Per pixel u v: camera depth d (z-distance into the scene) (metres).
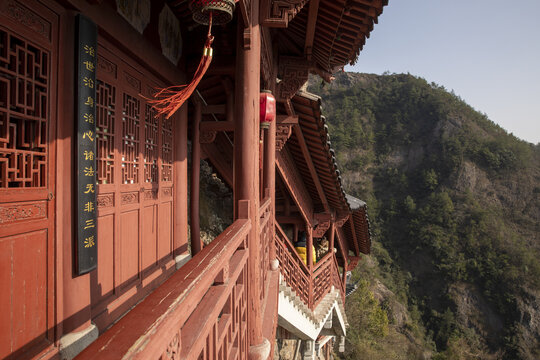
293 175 7.91
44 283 2.08
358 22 4.07
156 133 3.93
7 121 1.80
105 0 2.66
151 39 3.59
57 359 2.13
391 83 99.06
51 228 2.13
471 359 42.31
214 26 4.52
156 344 0.71
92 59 2.40
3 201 1.79
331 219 9.56
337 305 10.15
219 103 6.07
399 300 49.38
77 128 2.27
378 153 82.69
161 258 4.08
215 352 1.34
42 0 2.01
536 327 45.59
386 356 20.89
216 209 8.23
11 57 1.86
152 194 3.82
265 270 3.74
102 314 2.78
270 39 4.77
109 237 2.94
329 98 97.62
